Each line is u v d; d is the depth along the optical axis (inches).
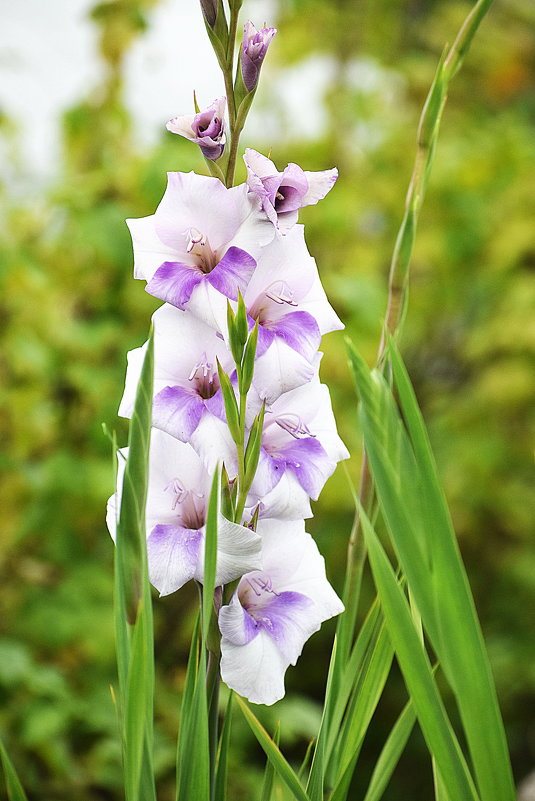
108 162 122.1
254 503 47.3
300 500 48.1
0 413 101.2
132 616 45.1
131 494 44.6
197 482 48.7
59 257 112.0
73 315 114.7
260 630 47.7
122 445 109.5
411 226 50.0
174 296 46.5
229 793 100.1
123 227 106.8
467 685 46.8
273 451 48.6
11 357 101.1
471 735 46.8
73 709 91.4
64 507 103.8
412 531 47.0
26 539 106.7
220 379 45.4
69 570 104.6
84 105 124.2
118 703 47.1
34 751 89.7
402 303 50.5
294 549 49.1
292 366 46.8
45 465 104.2
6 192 112.4
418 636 48.2
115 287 112.3
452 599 46.7
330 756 50.5
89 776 92.7
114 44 122.6
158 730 97.7
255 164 46.5
